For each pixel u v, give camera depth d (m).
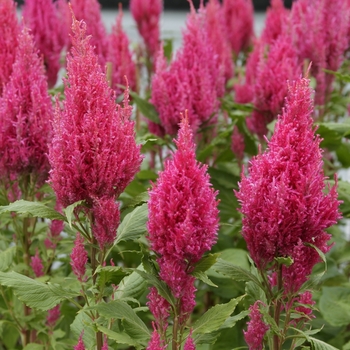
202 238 0.92
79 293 1.01
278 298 0.99
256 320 0.99
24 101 1.14
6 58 1.23
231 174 1.42
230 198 1.42
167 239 0.92
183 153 0.92
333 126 1.34
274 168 0.95
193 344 0.94
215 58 1.43
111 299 1.00
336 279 1.35
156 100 1.36
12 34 1.24
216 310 0.96
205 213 0.92
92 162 0.96
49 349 1.23
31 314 1.22
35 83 1.14
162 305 0.95
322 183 0.95
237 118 1.42
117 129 0.96
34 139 1.13
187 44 1.36
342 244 1.46
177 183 0.92
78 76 0.95
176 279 0.93
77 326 1.11
